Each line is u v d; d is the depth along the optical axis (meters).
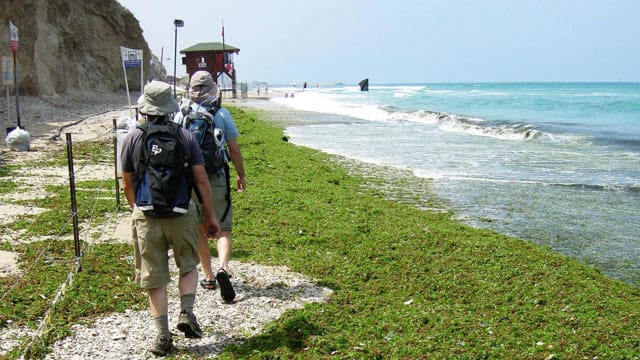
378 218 10.03
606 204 12.52
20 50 31.17
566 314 6.11
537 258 7.93
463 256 7.93
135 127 5.02
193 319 5.16
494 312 6.22
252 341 5.37
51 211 9.82
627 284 7.47
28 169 13.74
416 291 6.83
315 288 6.84
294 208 10.56
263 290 6.71
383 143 23.53
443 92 101.19
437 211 11.83
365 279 7.21
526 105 54.16
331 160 18.33
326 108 48.72
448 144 23.19
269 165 15.47
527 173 16.41
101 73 48.81
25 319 5.65
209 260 6.62
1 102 28.59
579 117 39.00
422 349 5.27
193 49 71.50
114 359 4.99
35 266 7.11
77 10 47.50
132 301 6.17
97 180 12.74
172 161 4.82
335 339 5.44
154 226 4.91
